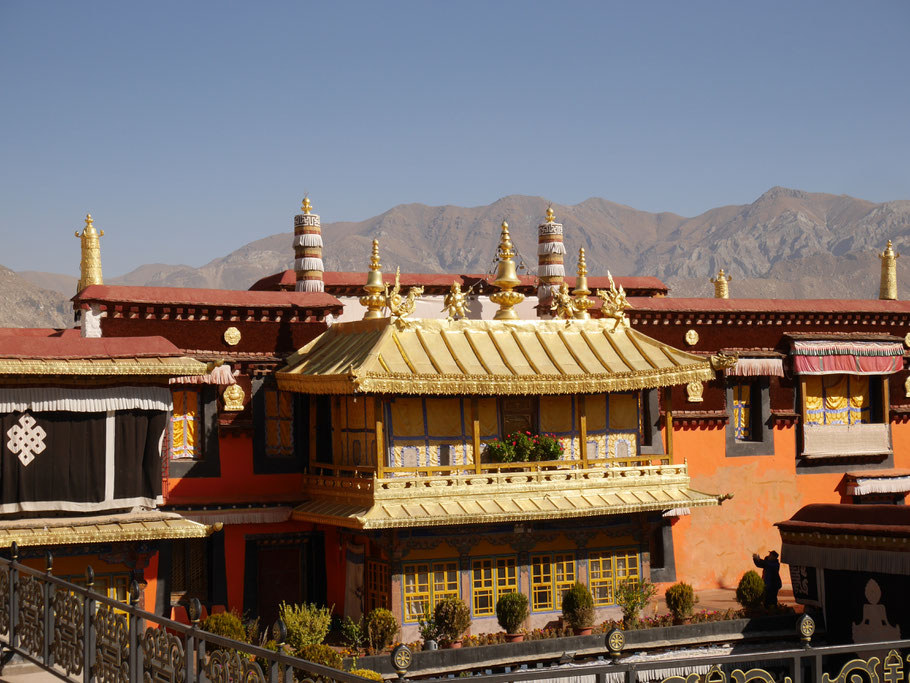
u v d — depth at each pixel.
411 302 29.98
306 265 39.00
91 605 14.91
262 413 30.73
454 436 29.83
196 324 30.47
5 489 23.19
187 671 12.57
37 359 23.23
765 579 31.52
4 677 17.45
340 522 27.86
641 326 36.84
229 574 29.81
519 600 28.70
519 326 31.50
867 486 38.72
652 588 31.09
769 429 37.97
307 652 23.81
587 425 31.88
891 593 26.42
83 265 34.03
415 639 28.34
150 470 24.86
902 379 40.88
